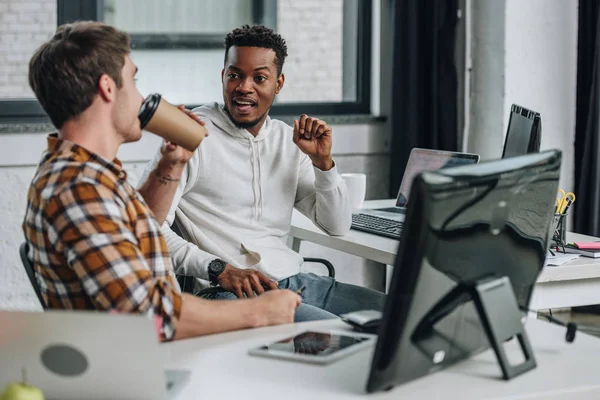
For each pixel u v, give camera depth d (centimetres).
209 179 272
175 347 166
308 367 156
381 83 439
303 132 271
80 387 133
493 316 152
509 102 403
